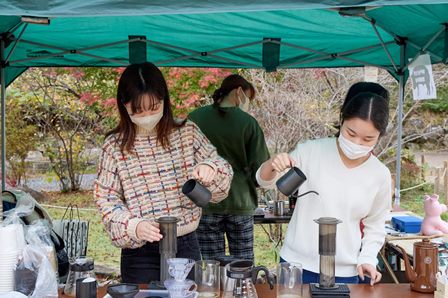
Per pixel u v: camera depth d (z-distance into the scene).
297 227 2.22
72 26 4.02
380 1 1.77
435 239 3.53
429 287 1.99
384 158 8.98
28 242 1.95
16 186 8.77
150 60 4.86
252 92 4.11
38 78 8.69
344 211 2.16
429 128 9.25
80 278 1.85
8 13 1.81
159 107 2.12
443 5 3.15
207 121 3.98
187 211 2.22
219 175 2.12
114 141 2.18
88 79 8.54
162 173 2.19
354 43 4.59
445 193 8.35
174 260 1.80
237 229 4.02
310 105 7.96
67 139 8.90
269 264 6.34
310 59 4.73
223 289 1.89
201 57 4.91
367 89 2.35
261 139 4.00
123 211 2.06
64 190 8.99
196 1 1.82
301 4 1.79
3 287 1.83
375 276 2.12
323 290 1.92
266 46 4.41
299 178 1.98
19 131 8.73
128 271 2.19
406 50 4.15
